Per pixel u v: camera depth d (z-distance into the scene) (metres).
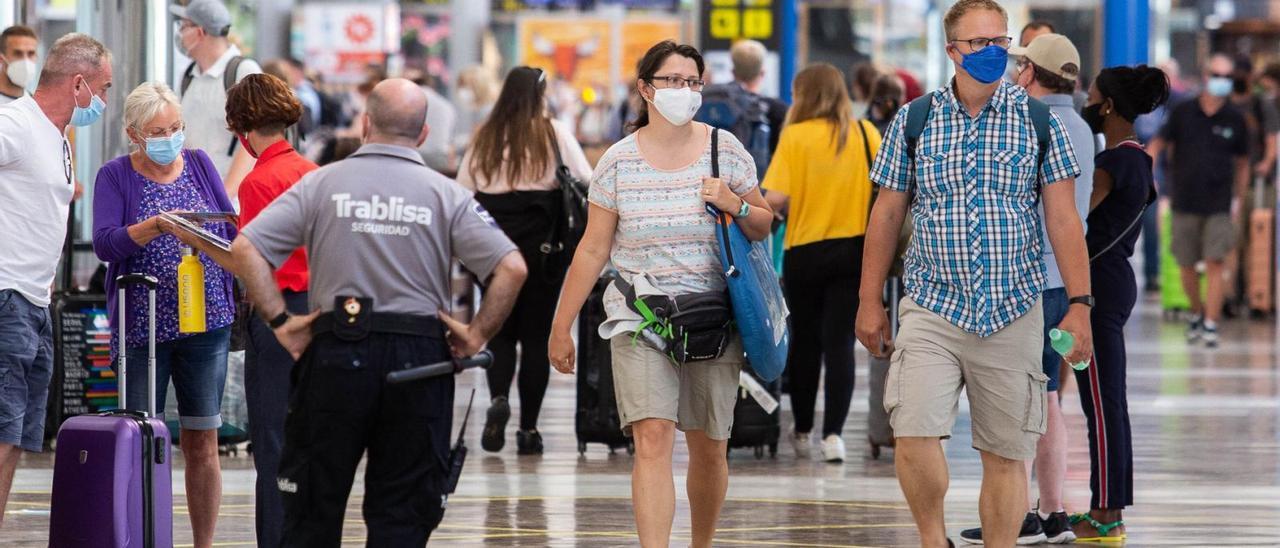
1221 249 41.69
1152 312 50.97
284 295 16.52
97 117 16.73
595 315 24.77
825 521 19.89
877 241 15.48
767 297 15.56
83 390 24.77
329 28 63.44
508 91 24.55
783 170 23.75
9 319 16.17
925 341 15.08
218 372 16.91
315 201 13.50
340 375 13.28
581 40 73.50
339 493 13.52
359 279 13.38
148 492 15.28
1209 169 41.84
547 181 24.44
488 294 13.55
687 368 16.09
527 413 25.08
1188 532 19.52
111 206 16.48
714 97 26.08
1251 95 48.53
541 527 19.44
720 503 16.53
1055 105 17.83
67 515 15.16
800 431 25.08
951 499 21.69
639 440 15.65
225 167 22.61
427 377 13.38
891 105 26.25
